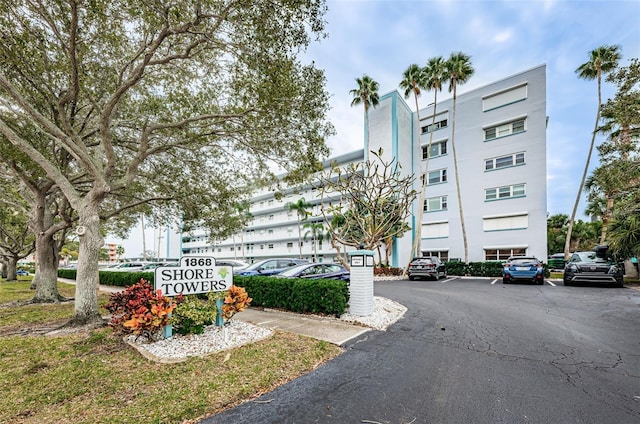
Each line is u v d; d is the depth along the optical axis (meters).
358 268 7.40
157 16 5.79
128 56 8.16
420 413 3.06
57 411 3.08
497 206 22.38
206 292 6.20
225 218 13.57
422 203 23.23
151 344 5.07
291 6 5.62
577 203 21.06
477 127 23.75
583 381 3.78
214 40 6.45
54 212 11.80
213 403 3.23
